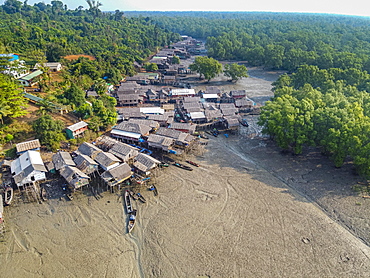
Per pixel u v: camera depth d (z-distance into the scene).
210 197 70.06
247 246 56.06
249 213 64.81
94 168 75.69
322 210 66.38
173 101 135.38
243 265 52.12
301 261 53.19
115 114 104.94
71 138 90.94
